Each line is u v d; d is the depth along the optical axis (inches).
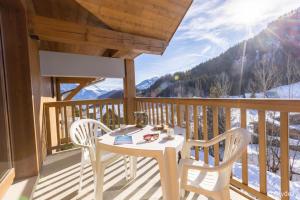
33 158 97.1
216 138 66.4
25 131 96.0
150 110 148.6
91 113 158.4
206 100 91.5
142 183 88.0
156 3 134.3
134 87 177.8
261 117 65.8
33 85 104.1
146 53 166.9
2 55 89.6
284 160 59.1
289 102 56.0
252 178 110.1
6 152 87.6
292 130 157.8
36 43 127.7
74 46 169.9
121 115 171.8
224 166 49.1
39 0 110.1
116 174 97.4
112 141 65.2
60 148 143.9
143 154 57.2
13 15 92.9
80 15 127.9
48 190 84.3
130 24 141.1
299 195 104.8
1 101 86.0
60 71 147.6
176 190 56.1
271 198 64.1
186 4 144.9
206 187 53.6
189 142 70.4
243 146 50.9
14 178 92.5
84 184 89.1
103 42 134.0
